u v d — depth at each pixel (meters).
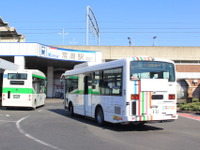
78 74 15.42
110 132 10.52
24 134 9.80
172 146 7.97
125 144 8.17
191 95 32.84
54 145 7.94
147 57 10.88
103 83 12.23
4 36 46.47
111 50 44.34
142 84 10.55
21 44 31.67
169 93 11.06
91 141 8.59
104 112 11.99
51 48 33.75
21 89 20.50
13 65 27.83
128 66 10.47
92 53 37.84
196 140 9.01
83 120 14.52
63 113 18.52
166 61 11.22
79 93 15.17
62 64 41.75
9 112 18.89
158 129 11.53
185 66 42.09
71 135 9.68
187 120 15.13
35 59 35.03
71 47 43.66
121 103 10.59
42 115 16.94
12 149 7.40
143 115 10.48
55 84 47.66
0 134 9.78
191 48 45.12
